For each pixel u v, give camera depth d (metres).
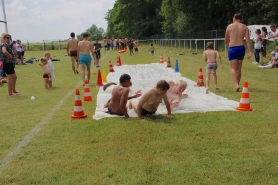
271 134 4.68
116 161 3.88
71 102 7.72
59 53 38.41
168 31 49.09
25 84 11.37
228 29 8.44
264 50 15.42
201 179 3.34
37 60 25.69
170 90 6.52
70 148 4.40
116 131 5.04
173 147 4.26
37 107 7.26
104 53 33.97
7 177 3.55
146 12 66.44
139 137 4.71
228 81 10.09
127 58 24.19
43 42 53.12
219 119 5.52
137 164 3.76
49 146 4.52
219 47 24.70
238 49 8.22
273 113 5.84
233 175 3.40
